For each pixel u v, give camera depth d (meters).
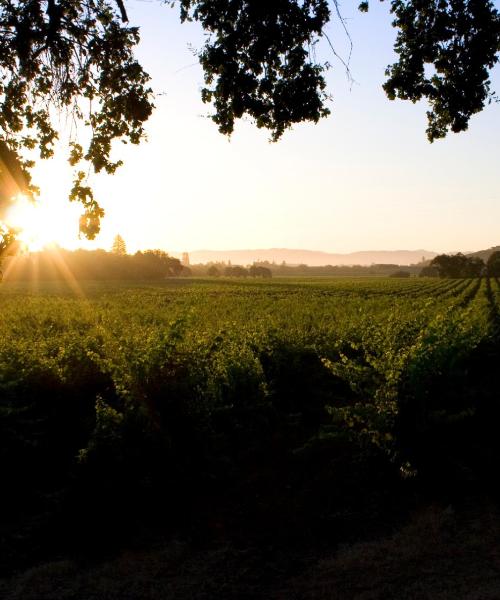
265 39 7.30
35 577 4.94
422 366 7.16
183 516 6.22
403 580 4.77
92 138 8.55
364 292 72.56
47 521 6.07
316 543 5.58
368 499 6.59
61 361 9.30
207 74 8.12
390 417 7.09
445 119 8.75
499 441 8.08
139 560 5.25
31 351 10.55
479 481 6.91
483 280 118.19
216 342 11.05
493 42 7.73
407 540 5.52
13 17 7.53
